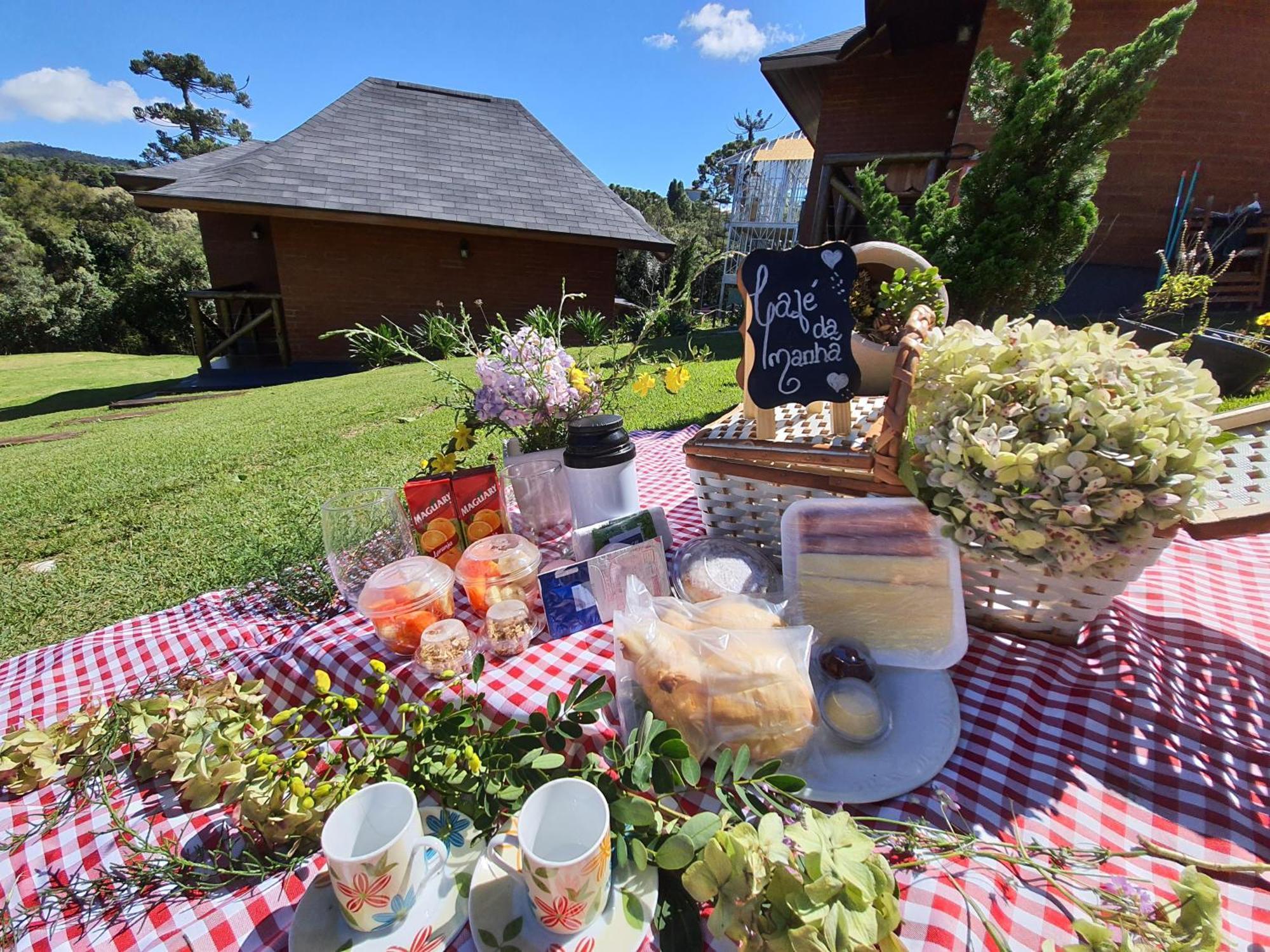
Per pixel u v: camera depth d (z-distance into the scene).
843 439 0.97
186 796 0.78
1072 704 0.83
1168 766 0.75
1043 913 0.59
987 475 0.76
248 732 0.82
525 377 1.28
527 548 1.06
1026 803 0.72
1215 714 0.84
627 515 1.16
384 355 1.43
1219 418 1.01
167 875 0.70
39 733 0.88
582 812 0.64
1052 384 0.75
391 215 8.93
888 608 0.90
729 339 7.32
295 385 7.86
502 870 0.66
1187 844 0.68
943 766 0.75
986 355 0.81
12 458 4.58
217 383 8.74
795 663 0.76
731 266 18.28
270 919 0.66
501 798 0.69
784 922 0.51
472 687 0.89
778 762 0.67
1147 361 0.78
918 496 0.86
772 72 7.51
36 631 1.95
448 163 10.83
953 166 5.86
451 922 0.63
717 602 0.89
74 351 20.77
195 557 2.40
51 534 2.85
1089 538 0.73
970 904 0.59
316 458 3.79
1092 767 0.75
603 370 1.52
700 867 0.57
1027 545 0.75
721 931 0.52
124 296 21.08
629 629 0.81
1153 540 0.76
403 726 0.79
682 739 0.67
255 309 11.10
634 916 0.60
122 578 2.29
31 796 0.85
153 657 1.21
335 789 0.73
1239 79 4.90
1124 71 3.20
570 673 0.92
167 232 24.98
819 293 1.01
